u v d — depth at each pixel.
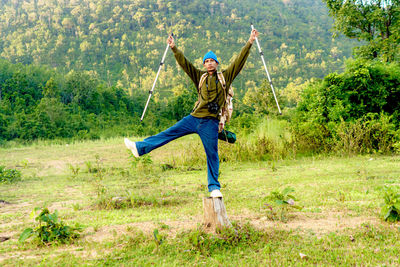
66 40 169.62
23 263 3.88
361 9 20.31
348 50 195.25
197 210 6.07
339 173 9.27
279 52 182.88
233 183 8.80
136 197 7.14
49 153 19.28
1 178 10.37
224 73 4.34
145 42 182.00
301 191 7.23
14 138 31.12
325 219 5.18
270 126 17.38
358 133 13.09
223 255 3.92
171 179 10.05
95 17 195.88
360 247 4.02
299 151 14.37
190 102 49.00
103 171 12.23
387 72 14.61
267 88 28.83
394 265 3.51
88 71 137.00
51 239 4.58
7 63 58.03
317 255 3.85
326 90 15.01
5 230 5.34
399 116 14.52
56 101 41.81
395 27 19.42
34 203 7.46
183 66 4.37
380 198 6.16
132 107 60.66
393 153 12.83
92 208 6.74
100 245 4.38
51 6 198.88
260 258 3.83
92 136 33.56
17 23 181.38
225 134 4.68
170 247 4.24
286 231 4.66
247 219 5.36
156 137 4.31
